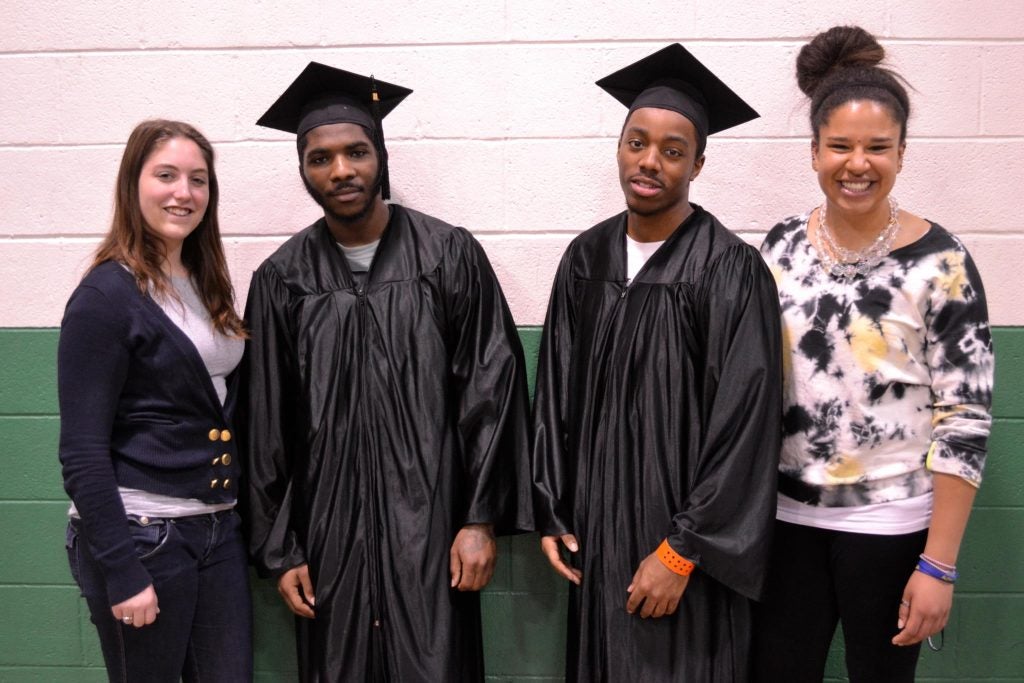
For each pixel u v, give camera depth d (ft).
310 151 6.17
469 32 7.36
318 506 6.25
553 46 7.35
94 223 7.65
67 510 7.72
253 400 6.40
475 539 6.23
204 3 7.43
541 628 7.63
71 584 7.75
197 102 7.53
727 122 6.31
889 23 7.21
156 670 5.75
